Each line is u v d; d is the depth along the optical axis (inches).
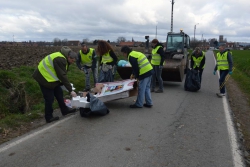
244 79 533.0
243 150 177.2
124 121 232.5
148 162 155.9
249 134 210.7
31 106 281.0
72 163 152.8
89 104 239.0
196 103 309.7
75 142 183.2
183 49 545.0
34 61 531.5
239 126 228.2
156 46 357.1
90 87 374.3
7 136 194.1
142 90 274.8
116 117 244.4
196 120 241.1
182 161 158.6
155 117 247.4
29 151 167.9
